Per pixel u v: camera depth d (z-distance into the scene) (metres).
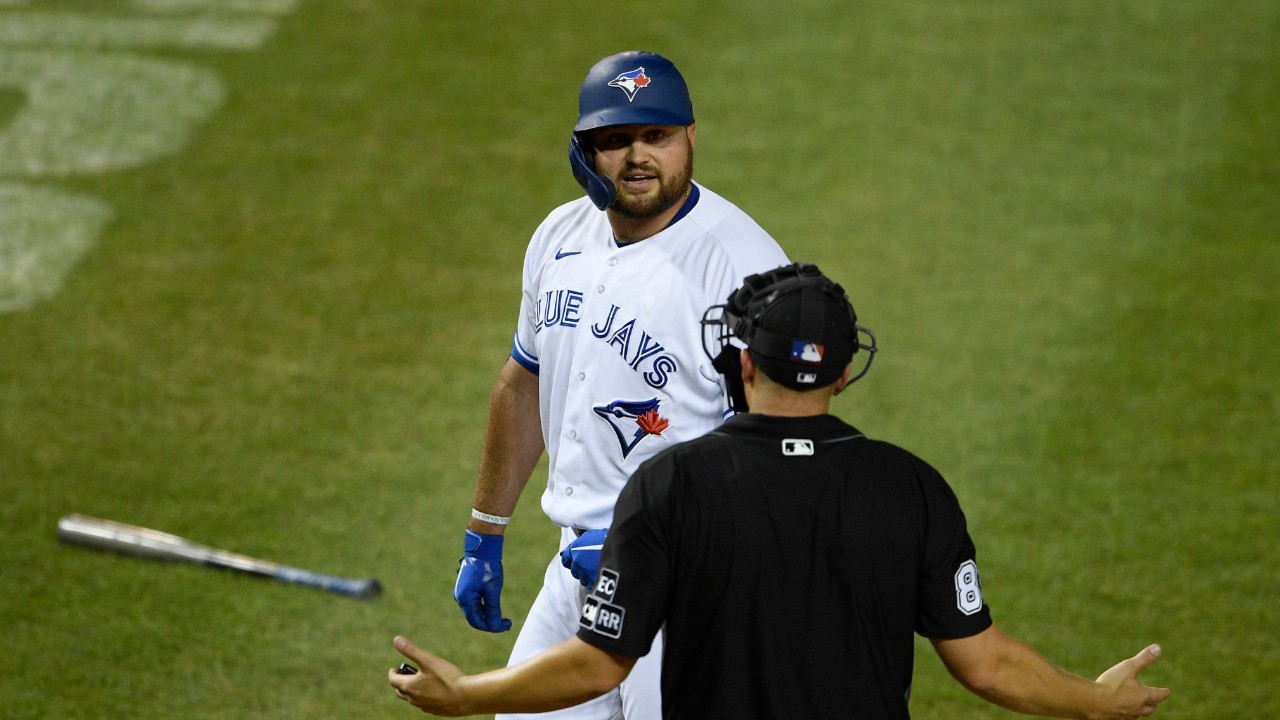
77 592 20.81
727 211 13.09
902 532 9.75
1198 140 38.03
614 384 12.92
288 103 39.44
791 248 32.94
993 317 30.05
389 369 28.19
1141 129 38.66
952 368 28.05
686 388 12.81
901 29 44.22
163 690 18.53
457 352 28.89
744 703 9.77
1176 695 18.45
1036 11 45.34
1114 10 45.38
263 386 27.42
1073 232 33.75
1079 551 21.97
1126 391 27.05
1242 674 18.91
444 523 23.05
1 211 33.78
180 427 25.89
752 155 37.38
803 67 41.88
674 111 12.34
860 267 32.22
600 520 13.34
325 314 30.25
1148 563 21.62
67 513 23.00
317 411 26.56
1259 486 23.80
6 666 18.91
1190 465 24.48
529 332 14.24
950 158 37.34
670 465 9.99
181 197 34.97
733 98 40.19
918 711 18.20
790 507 9.72
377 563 21.84
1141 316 29.92
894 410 26.48
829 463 9.84
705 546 9.77
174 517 23.00
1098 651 19.44
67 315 29.86
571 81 40.84
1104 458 24.75
